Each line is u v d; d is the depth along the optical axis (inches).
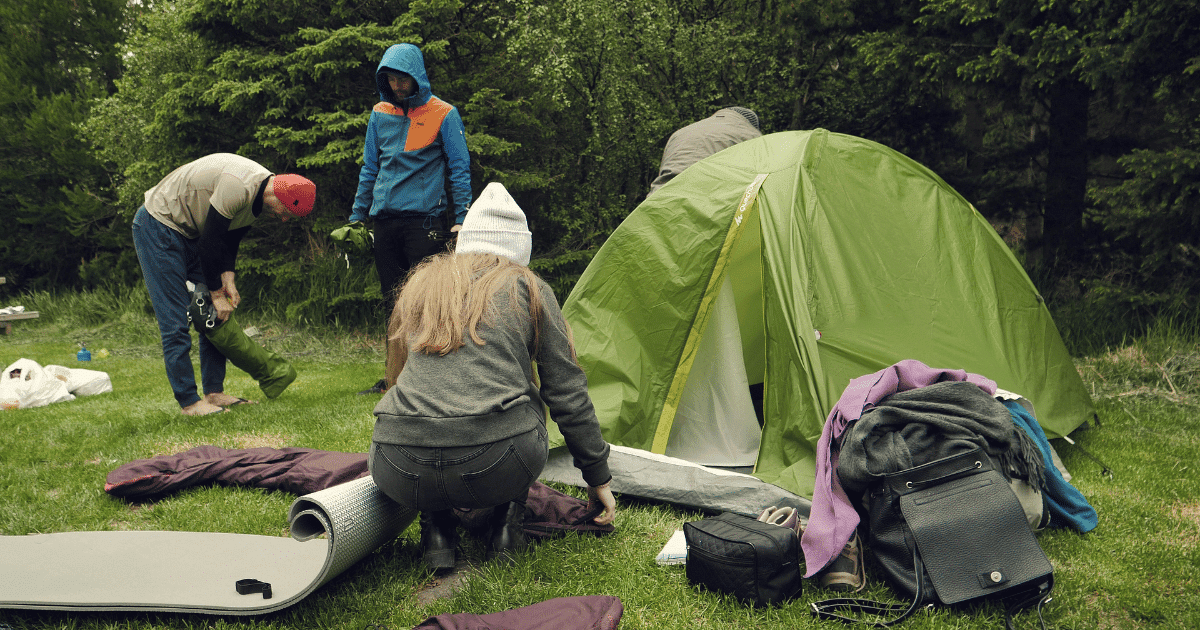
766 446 123.1
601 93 312.5
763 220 135.3
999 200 310.2
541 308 88.7
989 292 143.9
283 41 315.9
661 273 141.3
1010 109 272.7
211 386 181.9
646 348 141.3
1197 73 208.7
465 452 81.2
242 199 161.8
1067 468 135.7
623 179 345.1
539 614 77.2
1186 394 189.3
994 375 132.6
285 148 304.7
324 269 326.0
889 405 97.2
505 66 326.6
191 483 122.1
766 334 128.1
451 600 85.9
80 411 185.3
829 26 308.2
